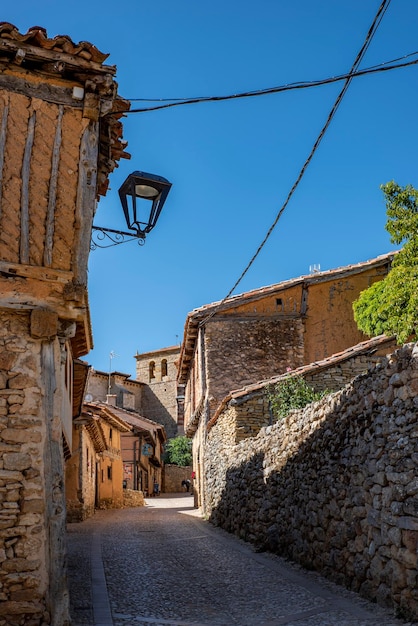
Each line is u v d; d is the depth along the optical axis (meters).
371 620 6.73
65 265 7.41
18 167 7.33
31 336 7.12
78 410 16.98
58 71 7.43
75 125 7.58
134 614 7.52
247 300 21.33
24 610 6.43
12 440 6.80
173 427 60.94
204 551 12.76
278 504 12.09
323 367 17.02
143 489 41.06
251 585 9.12
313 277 21.53
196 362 23.42
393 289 12.76
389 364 7.65
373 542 7.72
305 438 10.73
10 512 6.62
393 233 12.71
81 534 16.11
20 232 7.26
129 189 8.88
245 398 16.52
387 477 7.43
